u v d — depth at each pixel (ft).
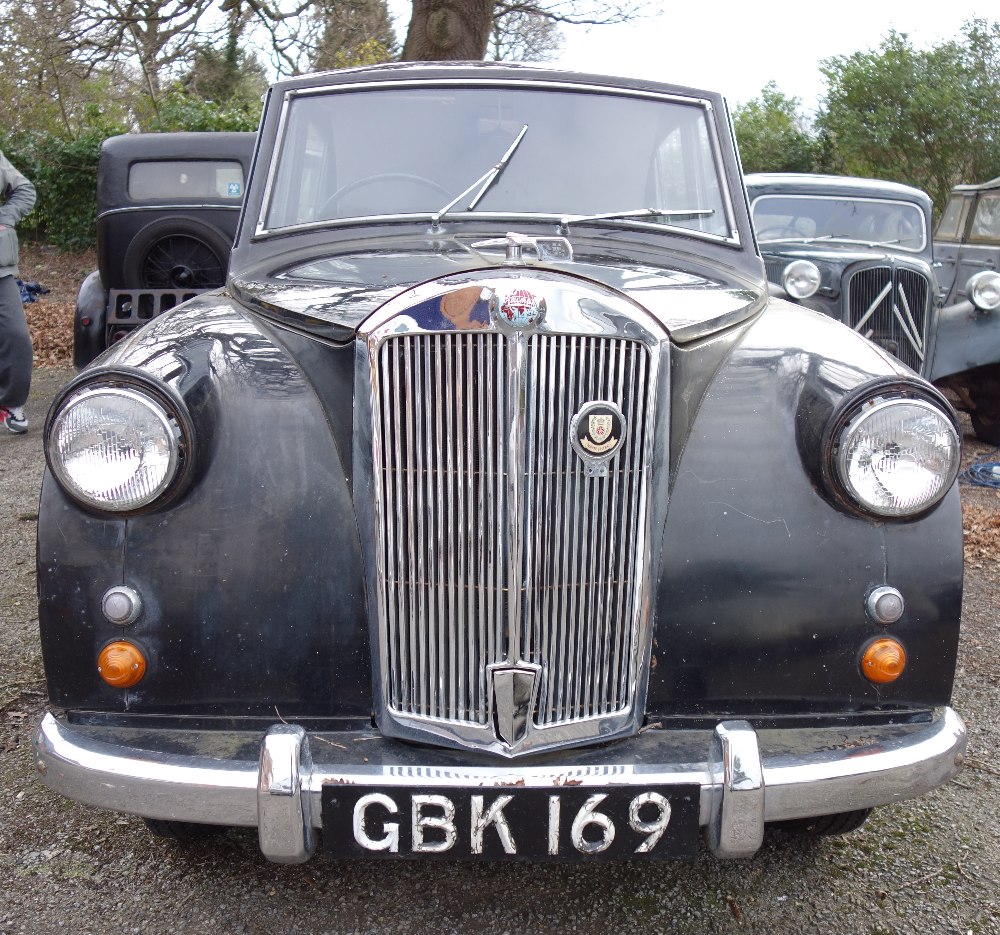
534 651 6.35
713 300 7.65
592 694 6.50
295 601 6.48
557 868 7.82
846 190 25.90
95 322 19.03
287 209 9.61
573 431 6.21
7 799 8.55
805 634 6.59
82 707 6.52
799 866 7.86
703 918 7.23
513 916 7.23
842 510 6.68
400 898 7.42
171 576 6.44
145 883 7.53
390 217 9.39
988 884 7.64
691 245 9.48
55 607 6.42
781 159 64.85
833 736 6.50
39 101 60.08
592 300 6.27
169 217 18.26
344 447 6.73
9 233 20.84
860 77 57.31
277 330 7.30
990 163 56.13
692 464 6.81
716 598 6.57
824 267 23.39
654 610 6.56
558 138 9.81
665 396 6.55
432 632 6.37
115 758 6.17
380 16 52.11
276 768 5.93
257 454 6.67
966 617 13.37
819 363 7.23
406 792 5.99
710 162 9.97
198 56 52.39
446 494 6.25
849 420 6.53
